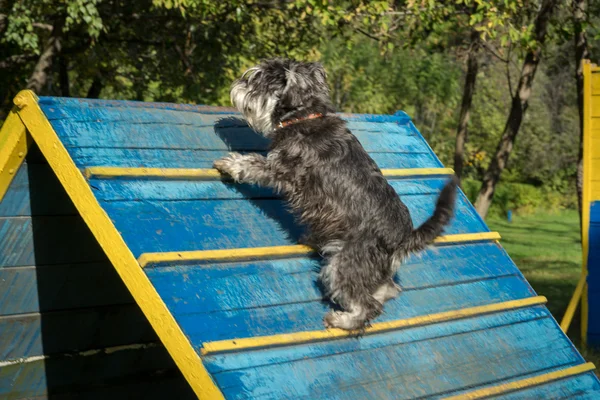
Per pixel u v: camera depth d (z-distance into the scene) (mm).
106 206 2289
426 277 2617
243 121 2752
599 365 3717
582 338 4082
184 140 2584
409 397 2303
